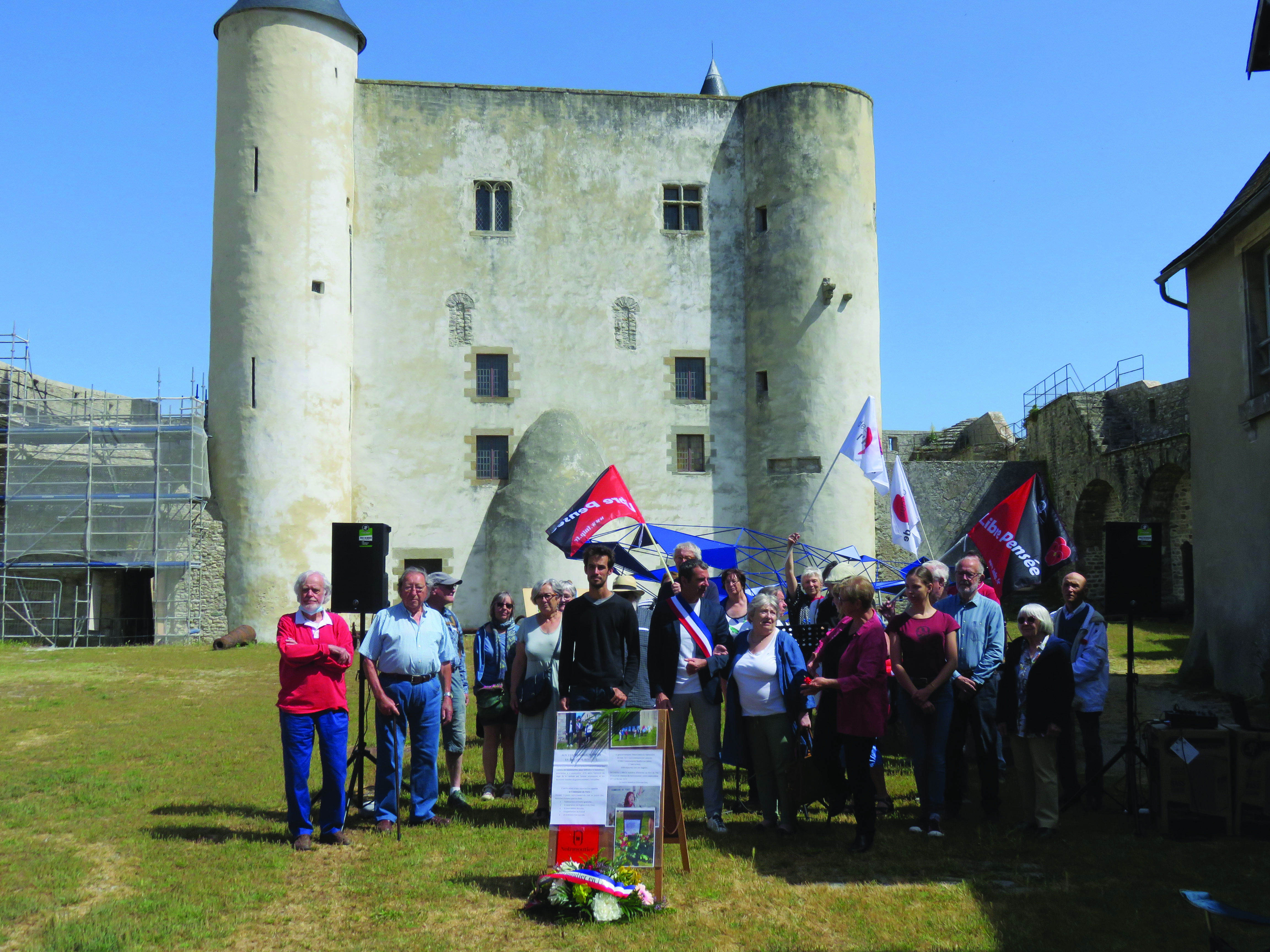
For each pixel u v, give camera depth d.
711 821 7.74
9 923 5.84
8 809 8.34
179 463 26.16
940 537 33.47
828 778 7.64
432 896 6.25
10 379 26.69
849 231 29.34
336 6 28.23
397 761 7.74
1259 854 6.94
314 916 5.98
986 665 8.14
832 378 28.67
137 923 5.75
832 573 26.98
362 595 8.27
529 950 5.43
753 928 5.69
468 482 28.06
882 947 5.41
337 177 27.58
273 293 26.41
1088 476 30.92
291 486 26.08
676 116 30.17
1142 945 5.39
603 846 6.29
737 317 29.86
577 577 26.86
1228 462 13.94
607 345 29.14
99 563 25.50
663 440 29.05
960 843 7.30
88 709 14.20
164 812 8.34
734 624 8.77
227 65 27.23
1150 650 19.11
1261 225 12.80
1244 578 13.47
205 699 15.27
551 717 7.91
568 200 29.42
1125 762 9.99
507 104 29.41
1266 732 7.43
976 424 42.34
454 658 8.53
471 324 28.58
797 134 29.38
